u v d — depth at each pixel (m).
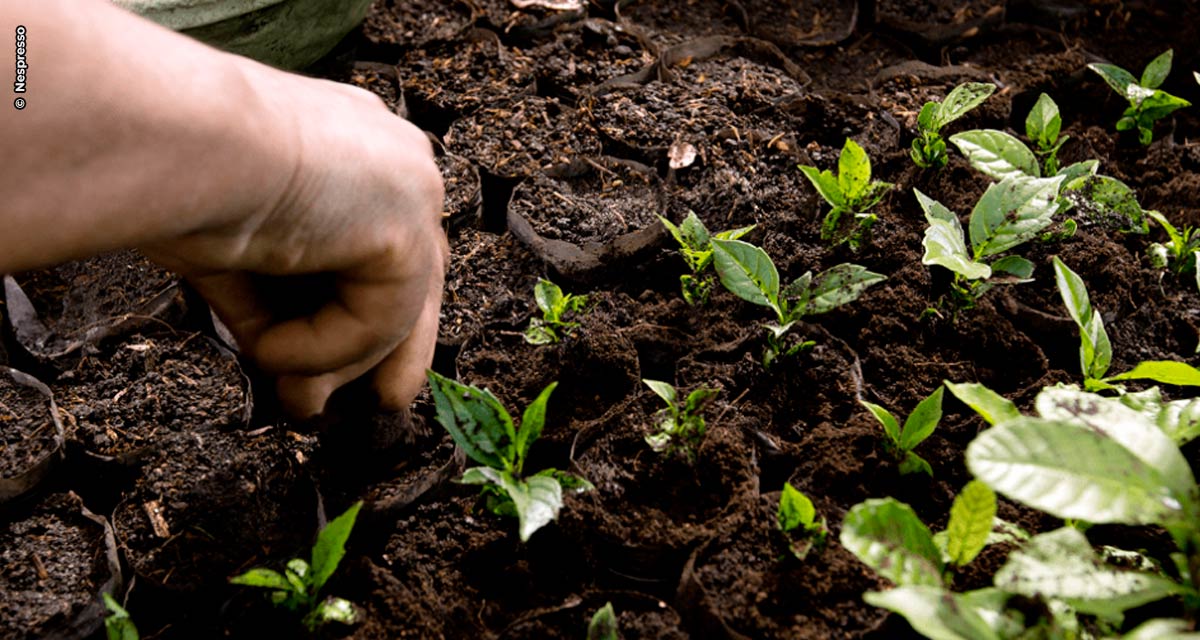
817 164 1.02
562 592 0.83
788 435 0.88
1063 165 1.04
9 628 0.80
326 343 0.76
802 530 0.82
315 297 0.77
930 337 0.92
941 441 0.87
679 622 0.81
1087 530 0.83
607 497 0.85
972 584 0.80
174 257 0.73
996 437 0.72
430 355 0.82
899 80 1.08
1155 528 0.83
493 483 0.82
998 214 0.90
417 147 0.73
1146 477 0.72
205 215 0.66
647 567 0.83
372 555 0.84
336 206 0.70
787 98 1.06
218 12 0.93
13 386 0.89
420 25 1.12
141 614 0.82
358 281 0.74
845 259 0.96
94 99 0.62
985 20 1.12
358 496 0.85
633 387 0.90
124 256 0.95
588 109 1.04
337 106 0.71
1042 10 1.15
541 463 0.88
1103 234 0.97
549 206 0.98
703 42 1.10
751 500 0.84
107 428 0.87
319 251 0.71
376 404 0.82
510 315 0.94
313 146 0.68
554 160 1.02
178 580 0.81
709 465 0.85
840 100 1.06
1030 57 1.11
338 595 0.81
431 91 1.07
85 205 0.63
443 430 0.88
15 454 0.85
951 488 0.86
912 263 0.95
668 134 1.03
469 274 0.96
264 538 0.83
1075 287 0.85
